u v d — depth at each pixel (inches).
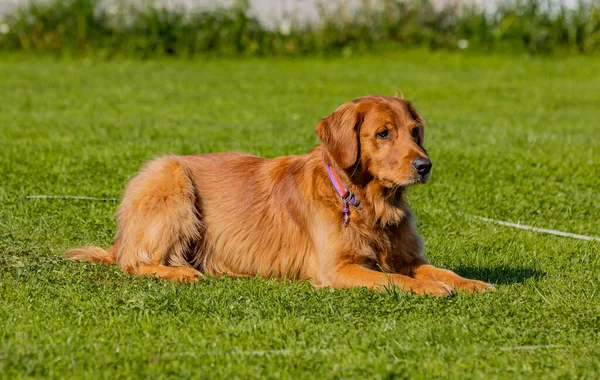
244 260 429.7
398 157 390.0
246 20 1409.9
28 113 919.7
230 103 1012.5
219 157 455.2
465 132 816.3
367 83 1176.8
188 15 1429.6
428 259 448.1
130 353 297.0
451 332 318.0
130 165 631.8
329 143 402.0
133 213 430.0
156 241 425.1
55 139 753.6
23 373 281.0
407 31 1433.3
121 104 994.1
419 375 279.6
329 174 404.5
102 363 289.3
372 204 400.5
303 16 1454.2
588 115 967.0
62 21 1398.9
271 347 305.4
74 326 324.8
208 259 439.8
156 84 1151.0
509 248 465.1
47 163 639.1
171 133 793.6
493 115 957.8
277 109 970.7
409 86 1159.6
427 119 922.1
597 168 653.9
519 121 914.1
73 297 363.3
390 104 404.5
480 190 587.5
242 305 352.5
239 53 1400.1
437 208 548.4
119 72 1249.4
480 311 343.9
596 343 313.1
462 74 1259.2
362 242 399.2
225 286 387.2
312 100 1042.7
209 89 1118.4
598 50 1416.1
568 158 679.7
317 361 290.8
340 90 1119.6
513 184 609.9
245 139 757.9
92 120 880.3
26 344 301.6
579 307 352.5
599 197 582.2
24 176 600.1
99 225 501.7
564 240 481.1
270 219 425.1
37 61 1333.7
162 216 426.0
